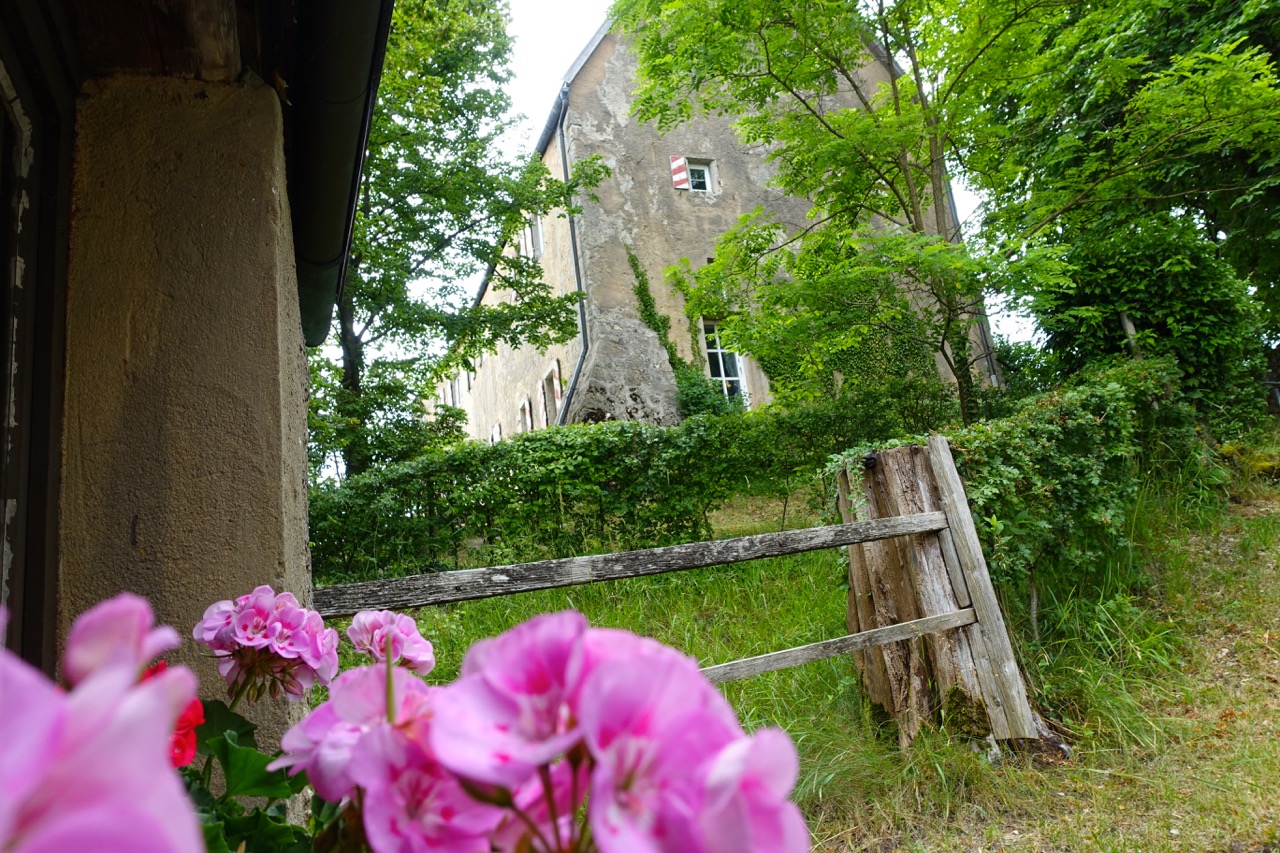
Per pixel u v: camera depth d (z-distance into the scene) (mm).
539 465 7906
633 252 13898
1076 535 4789
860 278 6707
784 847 419
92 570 1720
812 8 7000
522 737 436
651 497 8086
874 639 3242
